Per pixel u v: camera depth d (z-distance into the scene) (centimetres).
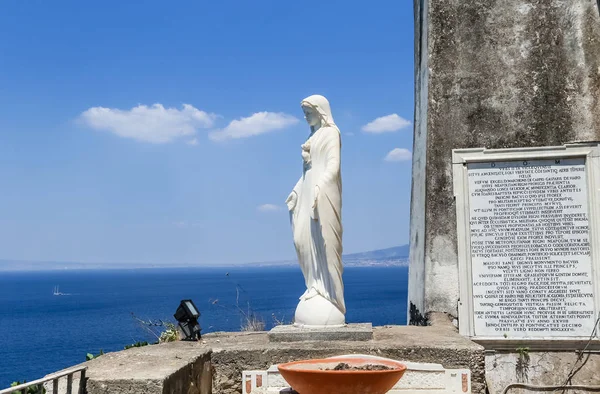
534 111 910
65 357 2878
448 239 905
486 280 876
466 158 899
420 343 654
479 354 630
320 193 697
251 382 605
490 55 933
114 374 511
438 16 955
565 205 866
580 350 847
